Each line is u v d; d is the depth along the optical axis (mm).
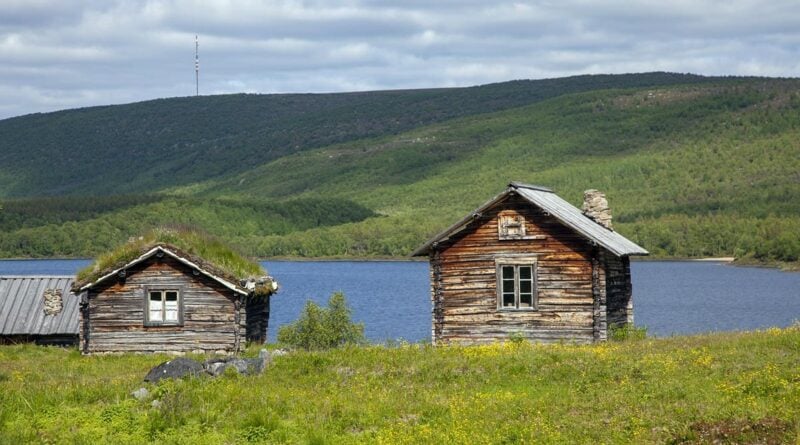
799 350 29141
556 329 40719
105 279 43469
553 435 20922
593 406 23484
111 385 27844
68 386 28016
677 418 21703
